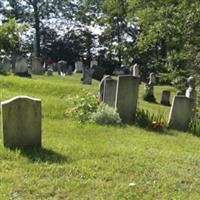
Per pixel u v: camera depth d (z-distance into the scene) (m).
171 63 25.97
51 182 8.02
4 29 29.77
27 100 9.98
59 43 65.81
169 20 24.16
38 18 64.12
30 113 10.02
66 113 14.78
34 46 63.25
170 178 8.81
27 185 7.82
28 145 10.09
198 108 19.28
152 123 14.59
